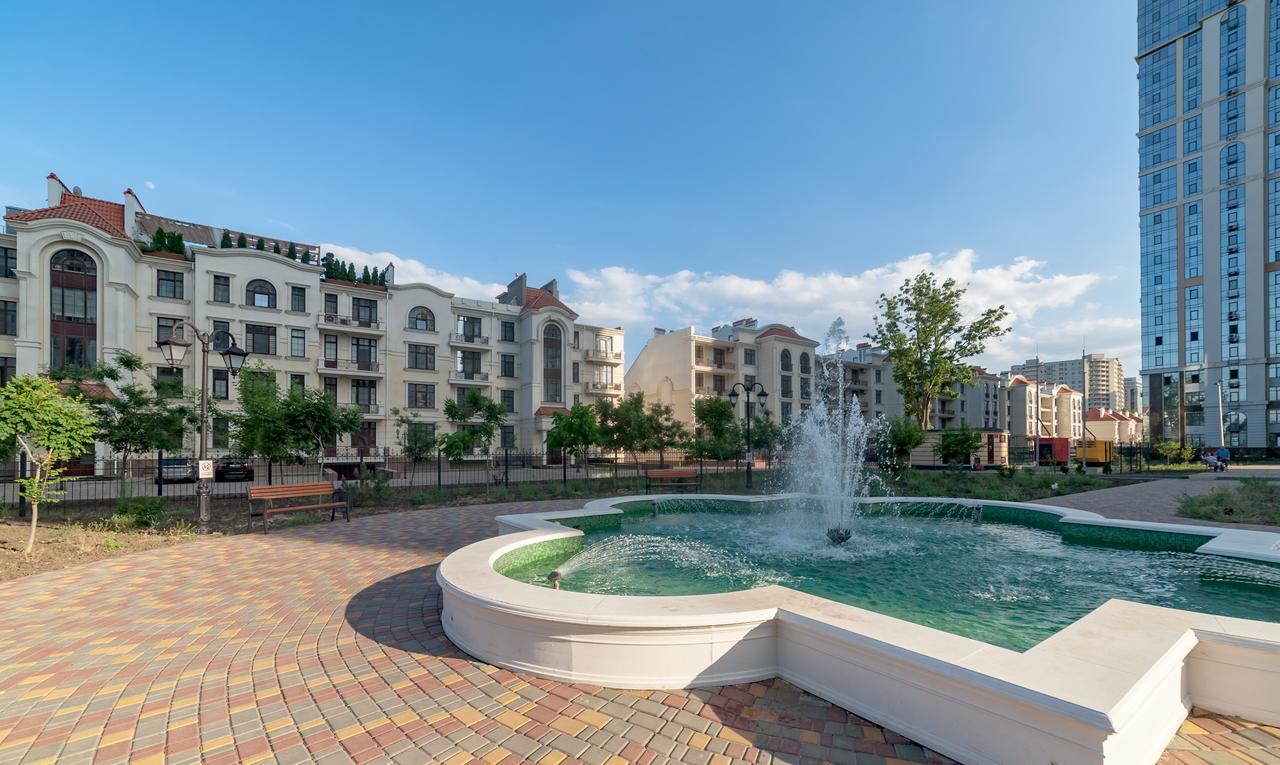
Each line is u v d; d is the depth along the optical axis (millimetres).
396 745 3322
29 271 26359
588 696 3900
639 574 7105
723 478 23234
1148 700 3016
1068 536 9414
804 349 52875
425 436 26906
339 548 9109
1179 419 58312
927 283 28734
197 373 30203
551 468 31719
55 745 3348
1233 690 3512
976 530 10359
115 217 32781
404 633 5188
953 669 3076
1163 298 60188
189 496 16578
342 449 33500
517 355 41875
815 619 3875
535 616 4156
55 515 12391
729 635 4082
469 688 4055
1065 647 3334
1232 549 7090
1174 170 59469
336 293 35188
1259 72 53188
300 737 3424
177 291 30594
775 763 3086
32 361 26250
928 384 29391
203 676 4301
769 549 8703
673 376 49531
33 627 5379
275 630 5289
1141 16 62281
